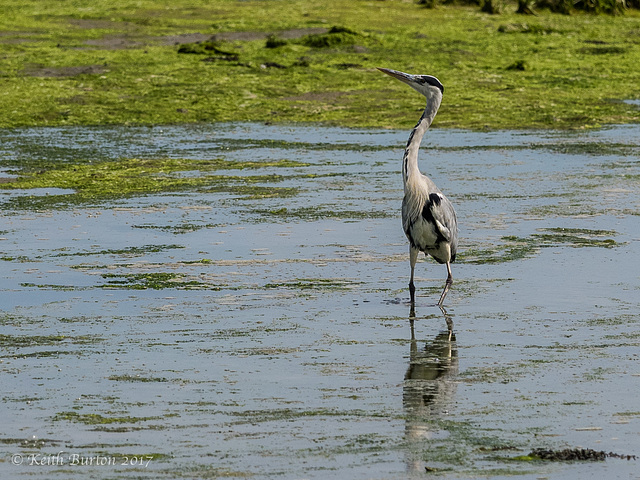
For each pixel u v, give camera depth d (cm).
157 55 3912
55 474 677
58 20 5103
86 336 1048
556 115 2914
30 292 1234
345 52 4047
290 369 930
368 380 896
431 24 5016
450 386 877
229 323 1098
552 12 5759
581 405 823
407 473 677
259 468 687
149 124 2808
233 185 1984
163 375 912
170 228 1603
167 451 721
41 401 837
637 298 1190
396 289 1256
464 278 1304
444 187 1959
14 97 3091
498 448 726
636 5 5841
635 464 693
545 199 1830
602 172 2106
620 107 3042
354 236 1548
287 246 1484
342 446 731
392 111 2980
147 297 1211
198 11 5512
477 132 2680
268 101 3133
